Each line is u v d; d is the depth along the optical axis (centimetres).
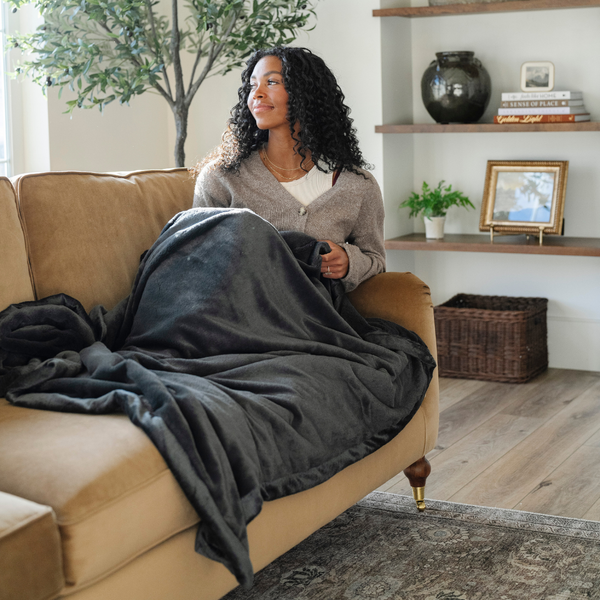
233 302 172
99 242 196
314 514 163
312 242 195
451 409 302
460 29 357
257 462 144
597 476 235
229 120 217
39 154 302
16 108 298
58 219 190
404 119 365
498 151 360
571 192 349
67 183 196
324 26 347
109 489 123
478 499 221
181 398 141
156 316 176
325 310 188
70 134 310
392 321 204
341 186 212
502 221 350
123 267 201
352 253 204
